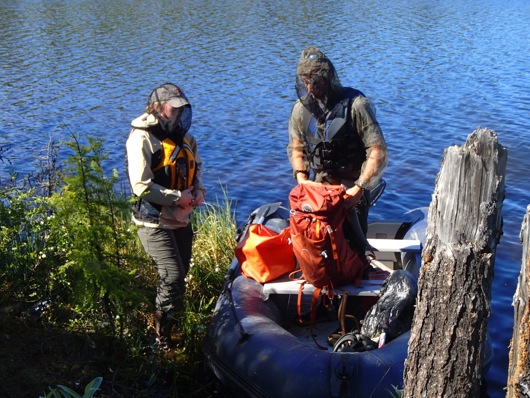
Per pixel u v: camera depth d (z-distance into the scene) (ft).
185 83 50.78
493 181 7.55
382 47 68.18
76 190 13.05
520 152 33.60
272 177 31.07
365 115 14.06
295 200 14.08
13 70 54.90
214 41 70.33
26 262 14.47
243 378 12.78
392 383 11.73
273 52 63.93
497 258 21.49
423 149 34.65
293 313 15.57
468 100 45.57
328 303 15.46
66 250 13.92
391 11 100.83
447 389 8.02
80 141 36.09
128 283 13.17
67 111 42.52
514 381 7.05
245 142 36.35
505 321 17.85
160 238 13.98
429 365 8.07
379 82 51.52
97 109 43.09
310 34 76.18
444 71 56.03
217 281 17.51
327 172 14.76
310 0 114.11
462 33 79.66
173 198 13.71
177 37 72.84
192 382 13.94
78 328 13.84
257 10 98.43
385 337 13.28
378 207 27.14
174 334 15.11
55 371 12.61
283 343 12.88
